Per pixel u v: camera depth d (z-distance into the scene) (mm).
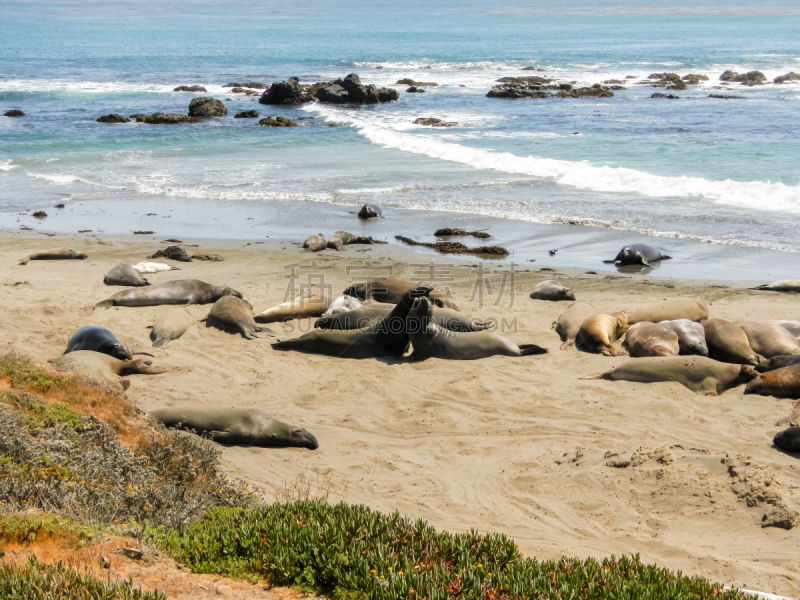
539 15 178875
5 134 31406
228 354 10594
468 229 17797
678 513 6105
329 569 4449
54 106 41156
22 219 19125
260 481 6965
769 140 26125
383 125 34688
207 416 7969
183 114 38094
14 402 6223
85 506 4824
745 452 7152
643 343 10016
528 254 15883
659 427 7879
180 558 4613
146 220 19125
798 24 124250
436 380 9656
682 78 51312
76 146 29125
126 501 5230
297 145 29984
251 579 4477
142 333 11320
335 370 10078
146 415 7168
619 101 41281
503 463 7277
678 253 15469
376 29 126812
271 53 80750
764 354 9906
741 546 5637
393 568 4477
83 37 111062
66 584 3617
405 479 7008
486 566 4602
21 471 4934
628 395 8789
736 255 15156
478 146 28016
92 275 14391
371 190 21969
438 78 56219
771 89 44844
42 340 10672
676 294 12922
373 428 8250
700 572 5328
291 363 10328
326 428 8258
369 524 5098
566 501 6469
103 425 6270
